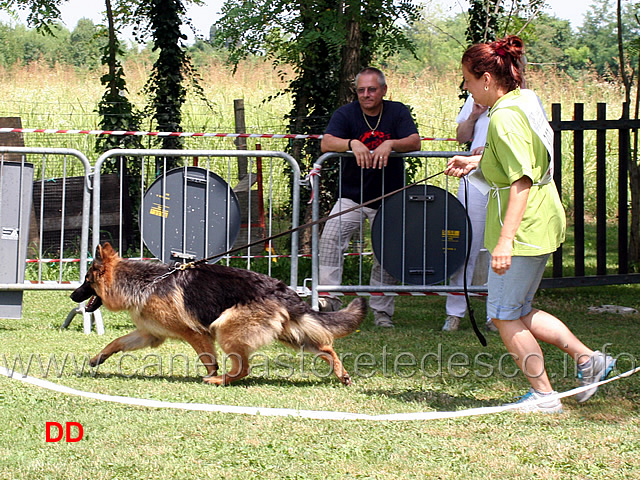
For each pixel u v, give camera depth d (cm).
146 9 1131
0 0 1177
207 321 495
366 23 1057
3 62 3011
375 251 691
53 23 1213
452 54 2680
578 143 837
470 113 680
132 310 509
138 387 478
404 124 690
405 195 687
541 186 416
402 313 812
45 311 774
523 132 401
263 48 1144
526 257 415
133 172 1118
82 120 1614
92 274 515
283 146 1425
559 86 1991
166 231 671
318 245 709
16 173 668
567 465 342
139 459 346
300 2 1038
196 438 375
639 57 1078
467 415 416
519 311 430
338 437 379
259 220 1017
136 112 1148
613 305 840
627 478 329
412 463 345
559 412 425
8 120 1076
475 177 437
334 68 1154
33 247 1027
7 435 375
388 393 474
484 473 333
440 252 690
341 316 503
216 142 1513
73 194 1055
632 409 434
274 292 500
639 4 1138
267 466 340
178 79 1147
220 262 965
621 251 856
